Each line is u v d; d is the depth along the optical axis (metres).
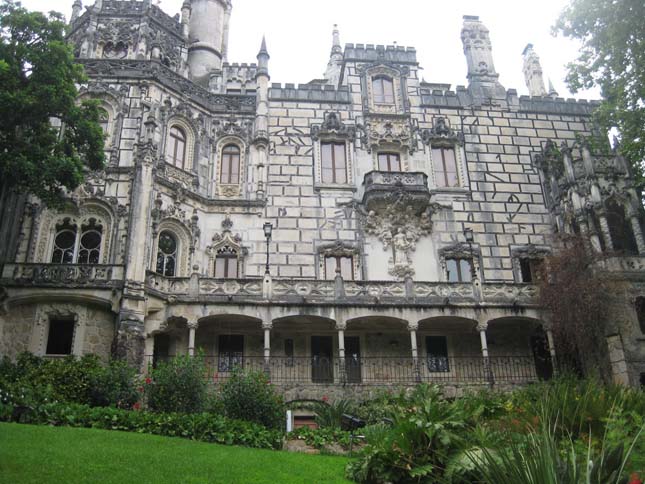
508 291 31.62
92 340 26.72
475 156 38.06
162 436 17.11
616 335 29.25
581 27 30.69
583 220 32.69
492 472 10.00
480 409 14.77
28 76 24.52
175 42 39.22
